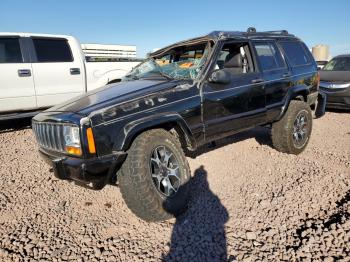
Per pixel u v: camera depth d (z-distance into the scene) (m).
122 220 3.17
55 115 3.04
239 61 4.17
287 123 4.63
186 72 3.72
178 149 3.24
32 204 3.57
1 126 7.23
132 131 2.87
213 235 2.85
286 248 2.62
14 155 5.18
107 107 2.88
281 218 3.06
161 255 2.60
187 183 3.23
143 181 2.85
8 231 3.04
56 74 6.71
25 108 6.42
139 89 3.35
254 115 4.16
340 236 2.69
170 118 3.13
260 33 4.65
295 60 5.02
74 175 2.79
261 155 4.82
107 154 2.80
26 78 6.33
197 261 2.51
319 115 5.73
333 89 8.27
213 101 3.62
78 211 3.41
